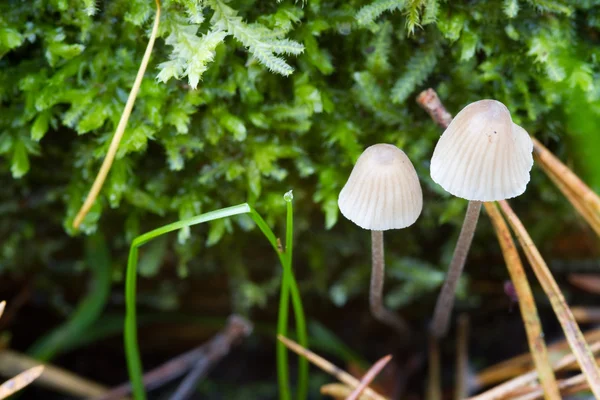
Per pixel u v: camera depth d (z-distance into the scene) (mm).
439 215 173
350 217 141
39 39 154
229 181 164
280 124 158
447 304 169
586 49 155
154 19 149
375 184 138
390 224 139
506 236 159
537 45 152
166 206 166
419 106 161
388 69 156
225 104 156
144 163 165
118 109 154
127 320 156
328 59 154
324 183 162
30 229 177
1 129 157
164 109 154
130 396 178
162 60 153
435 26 154
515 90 157
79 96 153
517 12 152
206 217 143
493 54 156
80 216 143
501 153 134
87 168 162
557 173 158
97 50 154
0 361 174
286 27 148
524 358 174
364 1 152
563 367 158
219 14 147
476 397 158
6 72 155
